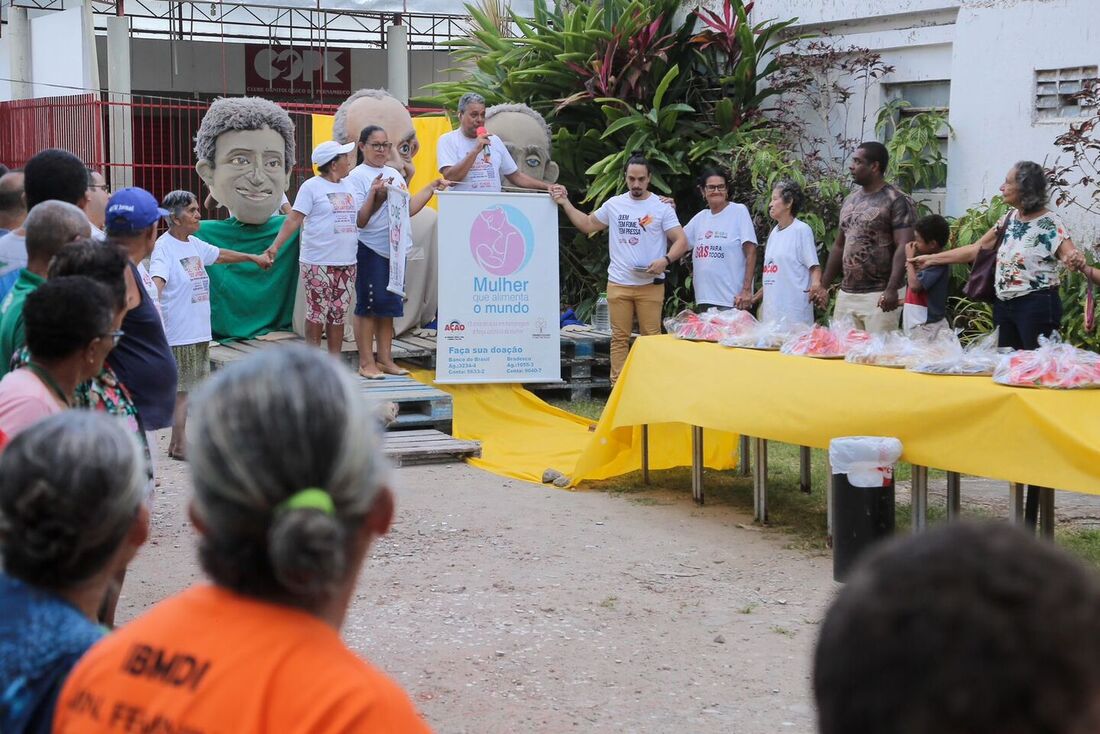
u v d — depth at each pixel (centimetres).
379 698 159
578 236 1305
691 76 1327
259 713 157
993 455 560
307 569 158
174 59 2319
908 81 1180
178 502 735
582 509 747
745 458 845
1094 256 982
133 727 162
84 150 1516
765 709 450
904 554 108
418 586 593
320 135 1188
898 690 102
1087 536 675
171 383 489
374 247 969
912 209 855
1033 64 1058
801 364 659
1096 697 98
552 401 1107
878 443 582
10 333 416
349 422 166
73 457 206
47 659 201
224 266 1094
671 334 799
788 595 584
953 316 1079
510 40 1394
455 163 1030
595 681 477
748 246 996
